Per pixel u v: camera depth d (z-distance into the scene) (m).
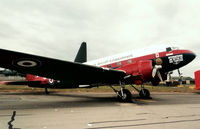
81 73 8.11
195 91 18.80
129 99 8.25
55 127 3.49
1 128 3.39
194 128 3.38
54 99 9.88
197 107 6.46
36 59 6.07
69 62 6.64
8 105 7.05
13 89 17.91
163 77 9.78
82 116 4.69
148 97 10.27
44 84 13.74
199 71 16.05
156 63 8.99
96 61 11.92
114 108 6.29
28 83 14.14
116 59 10.46
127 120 4.15
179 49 9.02
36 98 10.36
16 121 4.05
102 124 3.75
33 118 4.41
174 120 4.13
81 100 9.37
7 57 5.83
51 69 7.43
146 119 4.26
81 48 16.08
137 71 8.32
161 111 5.51
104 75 8.47
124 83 9.00
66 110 5.81
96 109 6.05
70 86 12.01
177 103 7.84
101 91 17.94
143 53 9.52
